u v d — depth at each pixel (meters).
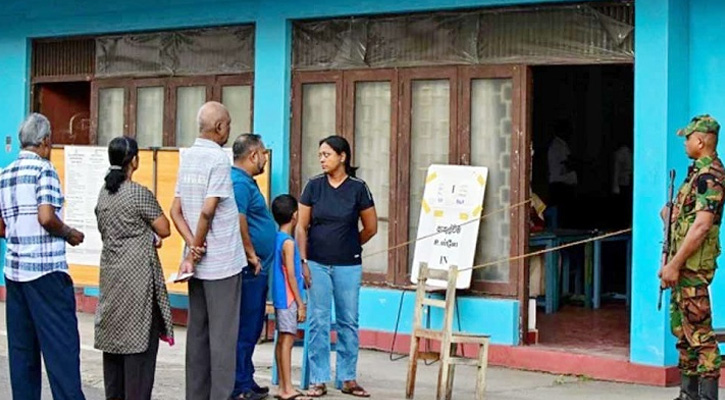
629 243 12.48
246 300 8.25
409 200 10.66
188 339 7.95
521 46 10.00
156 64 12.45
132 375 7.64
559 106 14.17
